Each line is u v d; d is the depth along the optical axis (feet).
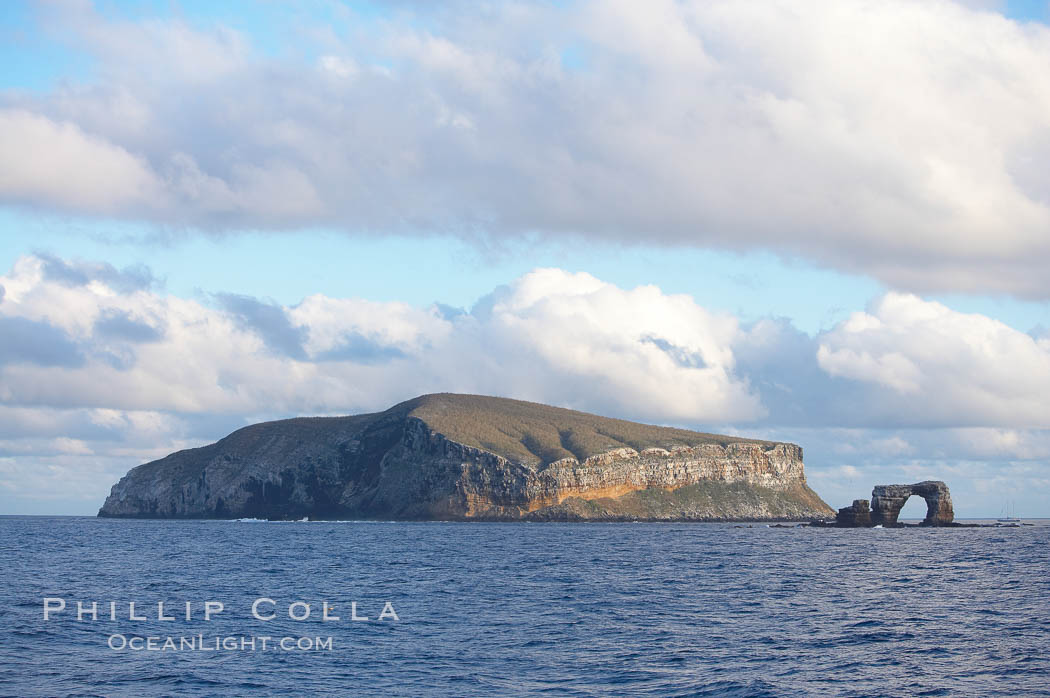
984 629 163.94
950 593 225.97
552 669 128.88
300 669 128.67
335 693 115.24
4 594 217.56
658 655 139.03
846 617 180.45
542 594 223.92
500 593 225.76
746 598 215.10
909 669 128.88
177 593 222.48
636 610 191.83
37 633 157.89
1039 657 137.69
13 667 129.59
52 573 282.15
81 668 129.08
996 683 121.08
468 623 171.63
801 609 193.57
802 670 128.26
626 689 117.29
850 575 281.54
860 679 122.83
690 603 204.74
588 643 149.38
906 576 276.00
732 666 130.93
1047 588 237.86
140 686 118.73
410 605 199.52
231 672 126.62
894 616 181.68
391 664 131.95
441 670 128.16
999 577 271.49
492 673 126.31
